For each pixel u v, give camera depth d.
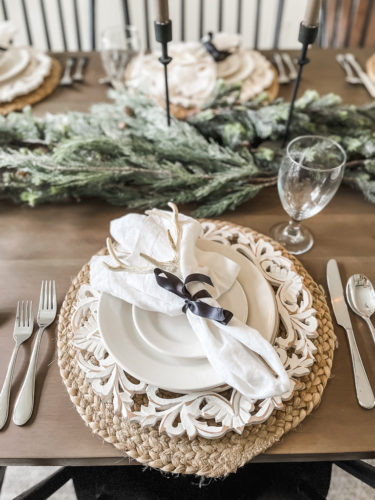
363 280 0.79
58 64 1.34
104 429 0.61
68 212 0.94
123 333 0.66
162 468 0.58
